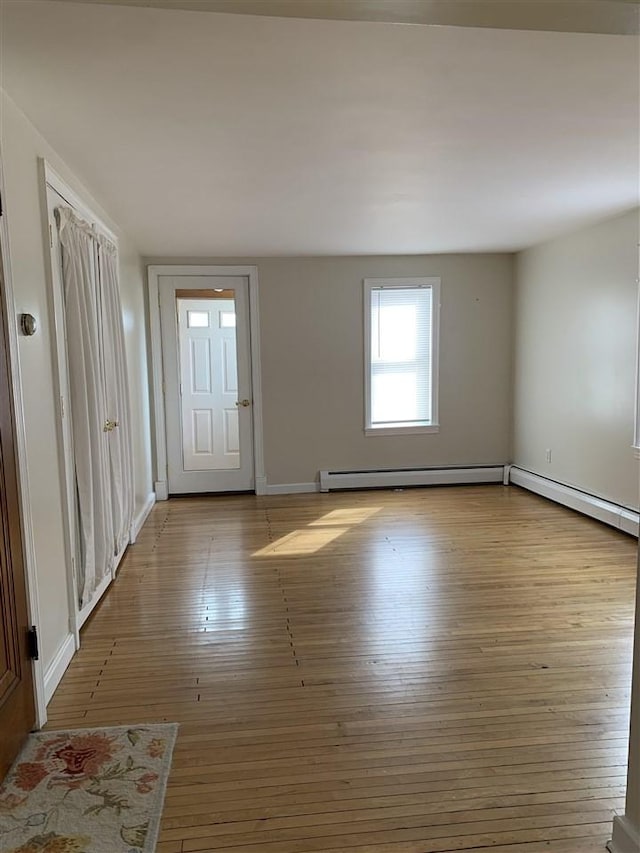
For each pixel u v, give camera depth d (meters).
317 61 2.04
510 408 6.36
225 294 5.89
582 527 4.76
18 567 2.12
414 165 3.16
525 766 2.01
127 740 2.16
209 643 2.93
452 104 2.42
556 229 4.93
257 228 4.61
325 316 6.02
